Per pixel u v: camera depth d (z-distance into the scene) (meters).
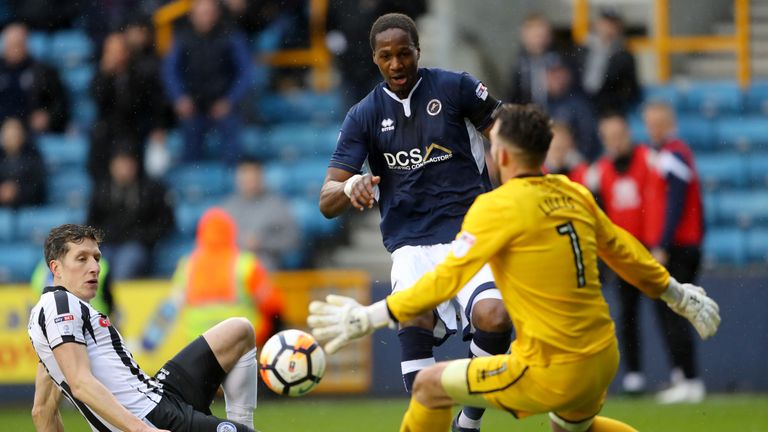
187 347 22.34
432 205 22.55
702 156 52.38
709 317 20.31
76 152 55.34
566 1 57.31
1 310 44.09
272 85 56.44
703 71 58.00
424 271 22.28
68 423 36.03
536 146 18.61
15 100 54.25
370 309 18.52
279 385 20.73
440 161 22.44
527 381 18.47
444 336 22.80
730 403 38.47
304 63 56.59
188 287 41.62
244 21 55.53
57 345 20.27
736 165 51.91
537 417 36.19
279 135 55.00
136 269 46.47
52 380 21.72
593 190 40.31
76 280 21.02
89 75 58.19
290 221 45.88
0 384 44.03
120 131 49.78
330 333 18.66
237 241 45.28
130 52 50.72
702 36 58.16
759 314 42.25
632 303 40.28
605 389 19.11
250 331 22.77
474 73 54.53
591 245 18.70
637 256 19.50
